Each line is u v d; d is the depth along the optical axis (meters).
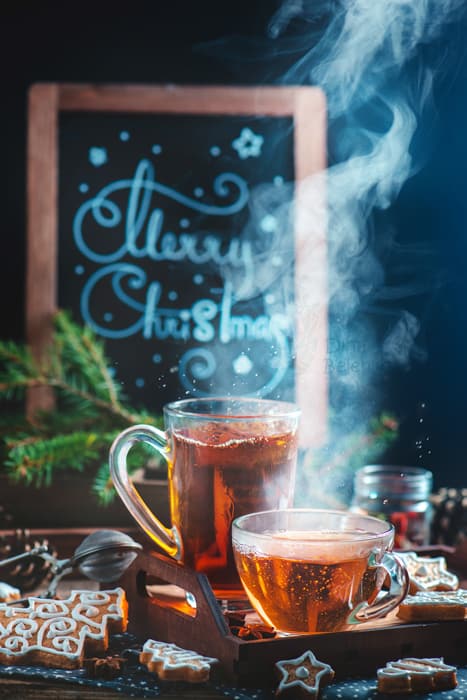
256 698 0.67
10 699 0.70
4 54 1.63
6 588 0.92
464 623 0.75
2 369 1.58
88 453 1.18
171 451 0.82
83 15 1.64
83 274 1.50
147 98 1.50
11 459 1.20
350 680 0.71
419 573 0.87
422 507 1.12
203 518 0.79
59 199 1.50
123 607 0.80
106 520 1.16
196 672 0.69
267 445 0.79
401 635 0.73
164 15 1.64
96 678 0.71
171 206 1.51
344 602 0.71
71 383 1.36
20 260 1.63
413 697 0.68
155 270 1.50
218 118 1.51
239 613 0.79
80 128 1.51
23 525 1.16
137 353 1.49
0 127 1.63
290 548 0.70
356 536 0.75
